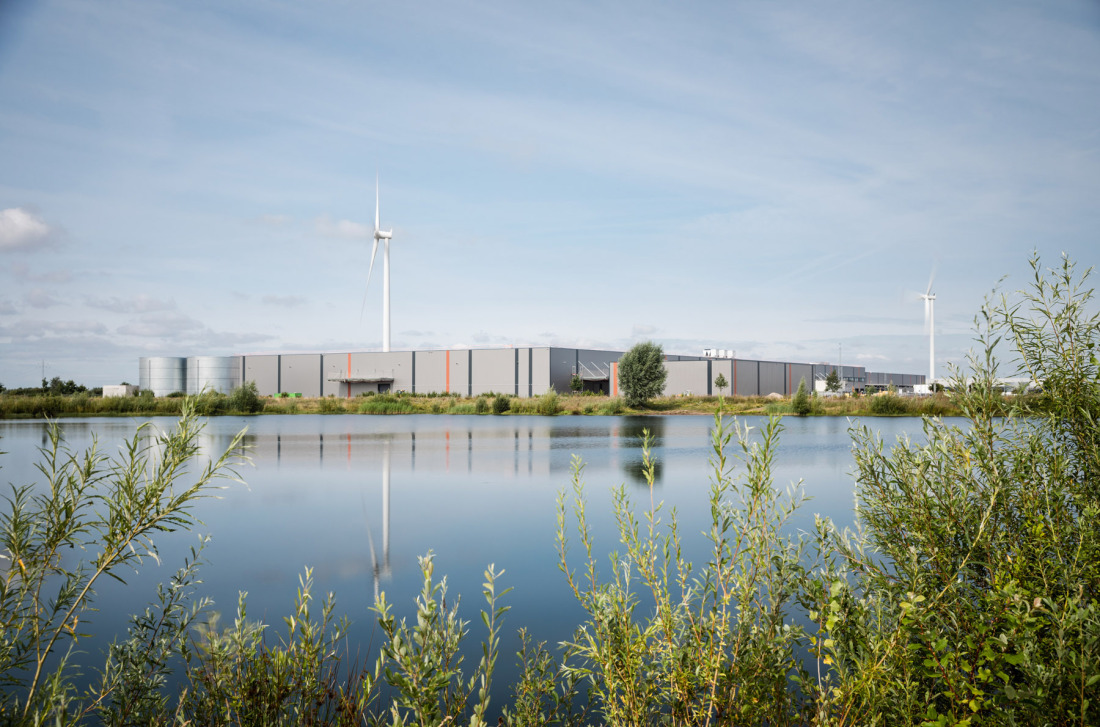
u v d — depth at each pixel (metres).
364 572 6.13
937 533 2.67
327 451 18.00
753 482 2.57
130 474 2.12
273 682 2.55
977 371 3.03
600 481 11.81
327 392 84.31
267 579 5.88
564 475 12.85
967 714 2.15
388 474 13.18
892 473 2.87
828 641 2.35
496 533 7.75
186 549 7.02
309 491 11.02
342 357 83.88
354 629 4.48
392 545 7.20
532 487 11.34
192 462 14.16
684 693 2.47
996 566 2.58
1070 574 2.43
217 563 6.44
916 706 2.34
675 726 2.53
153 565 6.36
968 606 2.45
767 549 2.65
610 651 2.59
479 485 11.63
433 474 13.12
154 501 2.12
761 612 2.71
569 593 5.41
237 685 2.63
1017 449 2.87
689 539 6.90
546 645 4.25
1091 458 2.83
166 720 2.66
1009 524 2.78
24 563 2.07
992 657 2.12
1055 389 2.98
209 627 3.15
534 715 2.71
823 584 2.77
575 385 74.12
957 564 2.66
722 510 2.69
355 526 8.21
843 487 10.62
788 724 2.59
